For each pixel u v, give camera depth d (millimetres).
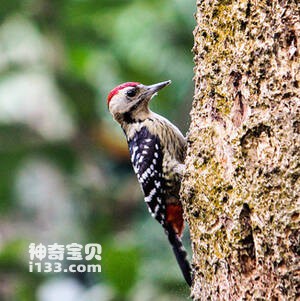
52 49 14742
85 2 14289
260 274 6965
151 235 13500
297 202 6785
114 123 14844
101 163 15055
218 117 7707
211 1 7820
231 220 7289
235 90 7535
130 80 14406
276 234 6828
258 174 7051
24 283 13367
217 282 7410
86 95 14711
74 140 14852
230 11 7629
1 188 14617
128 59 14203
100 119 14844
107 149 14898
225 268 7309
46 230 14898
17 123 14516
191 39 14109
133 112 10109
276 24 7219
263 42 7289
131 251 12641
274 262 6840
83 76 14641
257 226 6984
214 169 7570
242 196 7164
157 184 9766
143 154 9844
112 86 14617
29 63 14672
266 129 7102
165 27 14109
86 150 14945
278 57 7191
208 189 7559
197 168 7738
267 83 7199
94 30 14617
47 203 15047
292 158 6883
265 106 7180
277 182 6910
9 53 14672
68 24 14562
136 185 14922
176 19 14016
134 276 12539
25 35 14688
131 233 14195
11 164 14531
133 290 12516
